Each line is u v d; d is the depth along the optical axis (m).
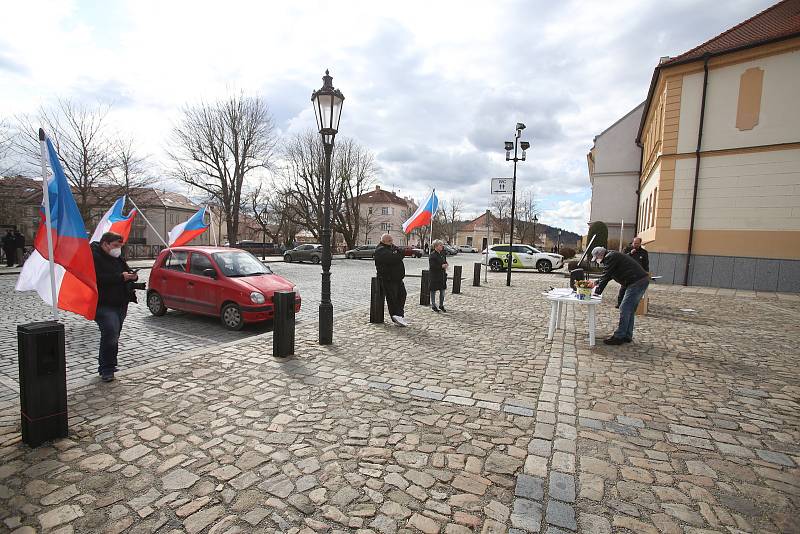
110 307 4.62
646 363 5.49
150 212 44.69
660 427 3.61
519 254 23.86
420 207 15.12
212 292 7.82
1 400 4.16
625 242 29.34
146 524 2.35
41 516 2.39
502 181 14.80
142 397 4.15
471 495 2.64
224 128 27.73
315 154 39.62
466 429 3.54
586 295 6.39
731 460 3.08
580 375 4.97
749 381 4.82
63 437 3.31
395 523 2.38
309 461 3.02
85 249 4.27
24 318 8.19
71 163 23.52
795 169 13.21
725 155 14.26
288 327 5.60
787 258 13.41
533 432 3.49
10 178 24.67
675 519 2.42
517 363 5.45
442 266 9.35
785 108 13.30
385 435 3.42
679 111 15.03
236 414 3.79
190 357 5.53
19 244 19.62
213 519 2.39
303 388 4.45
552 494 2.64
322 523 2.38
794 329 7.72
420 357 5.67
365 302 11.09
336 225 41.78
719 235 14.45
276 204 45.34
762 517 2.45
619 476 2.85
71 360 5.54
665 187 15.35
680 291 13.48
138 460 3.01
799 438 3.44
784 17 15.00
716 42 15.74
